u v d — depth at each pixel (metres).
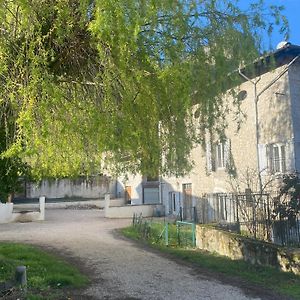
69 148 8.14
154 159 9.41
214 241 13.07
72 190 39.94
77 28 7.34
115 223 24.31
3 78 7.04
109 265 11.21
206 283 9.07
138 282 9.19
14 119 7.30
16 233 19.23
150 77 7.60
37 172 9.48
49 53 7.25
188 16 7.86
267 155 16.30
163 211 28.41
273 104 16.19
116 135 7.35
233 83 8.90
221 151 19.30
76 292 8.27
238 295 8.07
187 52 8.00
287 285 8.65
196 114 9.09
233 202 14.15
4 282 7.77
